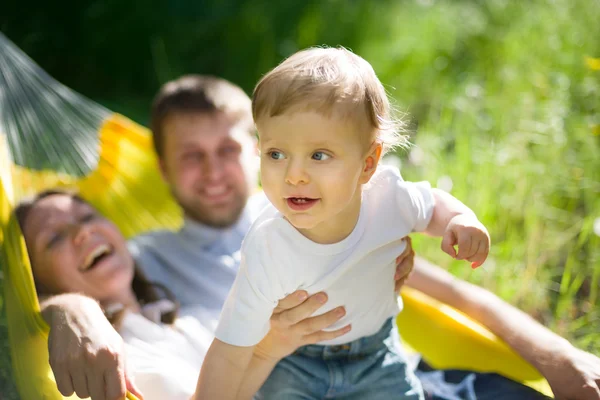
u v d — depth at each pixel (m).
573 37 3.83
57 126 2.61
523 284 2.74
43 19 5.43
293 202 1.44
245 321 1.54
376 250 1.62
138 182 2.71
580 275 2.76
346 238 1.55
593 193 2.99
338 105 1.40
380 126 1.48
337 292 1.60
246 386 1.67
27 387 1.68
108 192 2.67
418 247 3.00
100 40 5.41
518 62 4.05
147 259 2.31
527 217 3.01
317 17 5.30
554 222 3.01
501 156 3.22
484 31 4.83
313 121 1.39
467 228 1.61
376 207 1.62
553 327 2.55
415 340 2.32
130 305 2.16
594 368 1.81
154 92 5.34
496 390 1.95
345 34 5.22
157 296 2.22
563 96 3.41
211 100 2.35
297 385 1.74
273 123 1.42
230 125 2.35
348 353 1.75
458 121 3.78
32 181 2.50
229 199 2.33
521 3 4.85
